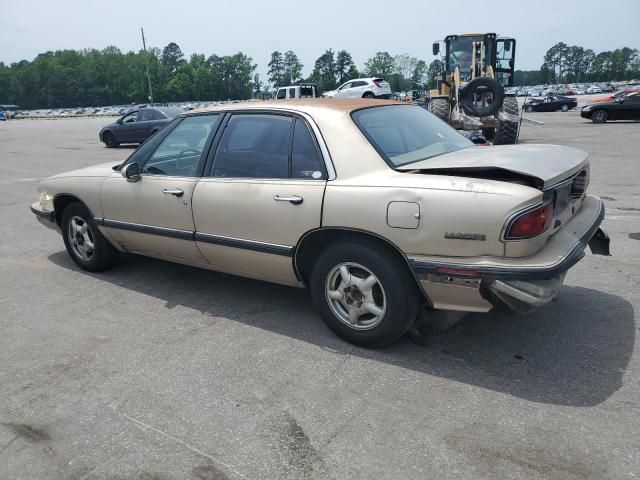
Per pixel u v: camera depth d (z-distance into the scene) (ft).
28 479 8.13
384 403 9.70
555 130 70.18
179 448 8.69
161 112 63.87
